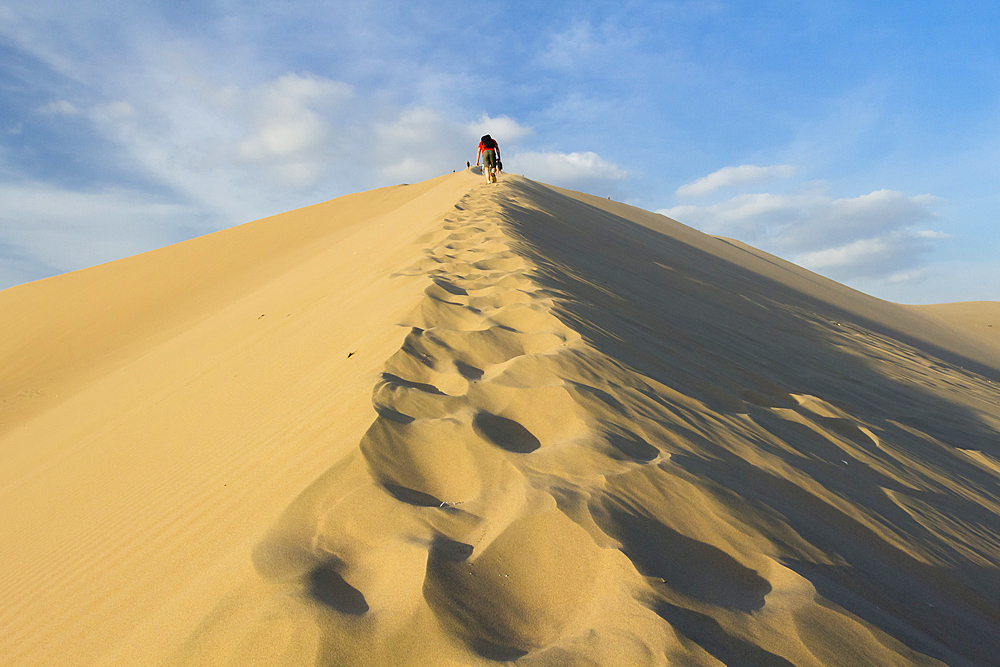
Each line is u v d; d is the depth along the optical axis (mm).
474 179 17047
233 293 17594
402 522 1968
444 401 2820
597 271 7672
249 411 3963
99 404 7969
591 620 1545
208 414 4465
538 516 1922
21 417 11805
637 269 9445
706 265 13312
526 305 4422
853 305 17469
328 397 3271
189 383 5996
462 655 1424
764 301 10750
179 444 4043
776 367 5789
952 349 16250
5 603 2699
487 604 1616
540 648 1475
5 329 20234
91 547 2871
